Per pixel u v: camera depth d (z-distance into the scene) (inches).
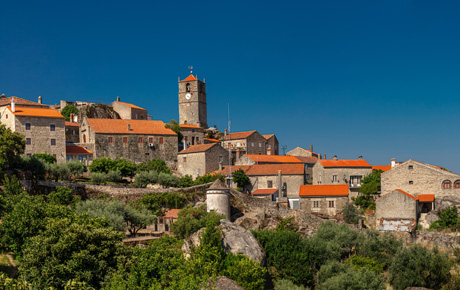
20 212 2081.7
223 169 4635.8
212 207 3063.5
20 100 4980.3
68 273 1756.9
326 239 2994.6
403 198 3585.1
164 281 1861.5
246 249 2241.6
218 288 1720.0
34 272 1718.8
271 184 4384.8
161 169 4271.7
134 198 3218.5
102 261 1860.2
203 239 2128.4
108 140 4662.9
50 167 3444.9
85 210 2650.1
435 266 2731.3
